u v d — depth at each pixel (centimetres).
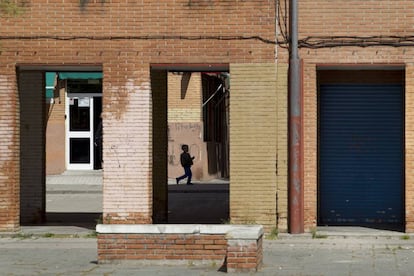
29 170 2158
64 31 1891
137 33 1881
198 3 1873
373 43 1834
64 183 3622
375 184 2045
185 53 1873
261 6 1858
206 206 2712
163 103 2200
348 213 2048
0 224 1905
